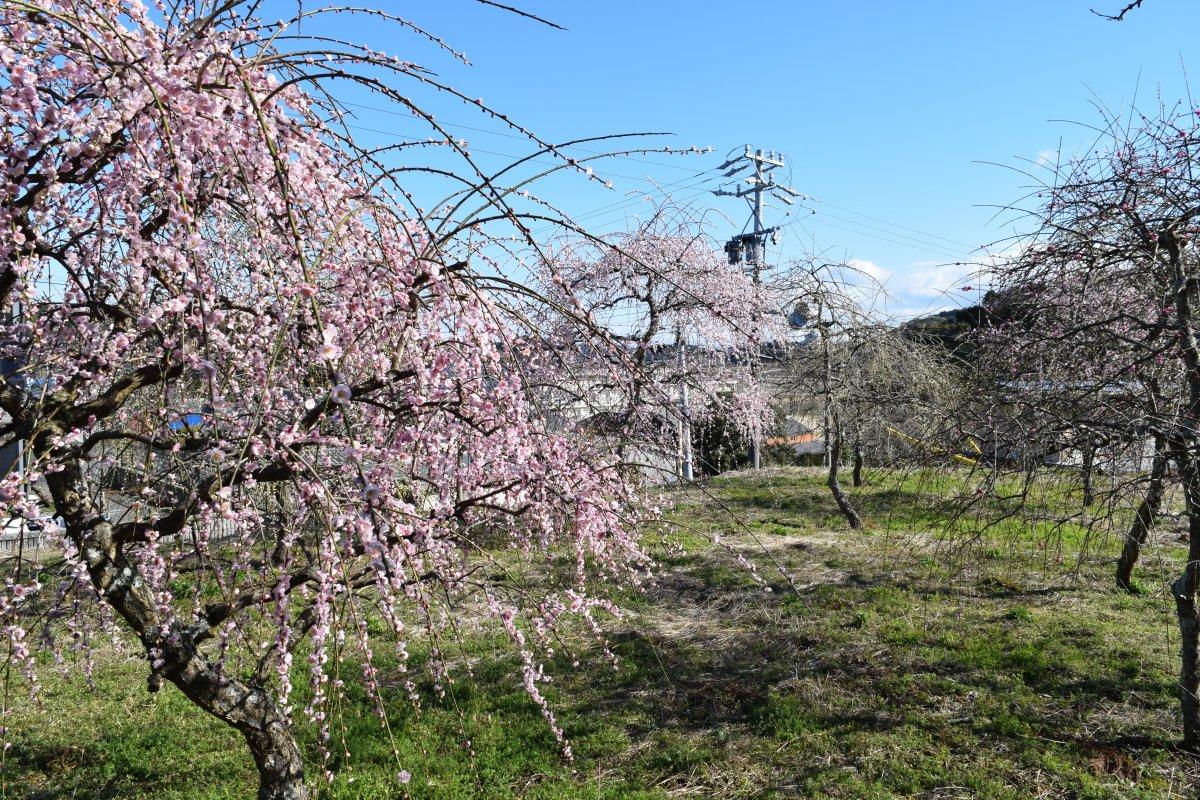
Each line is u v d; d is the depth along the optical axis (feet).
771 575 25.95
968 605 22.54
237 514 9.11
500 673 19.19
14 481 7.80
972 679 17.76
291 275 8.27
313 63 7.61
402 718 16.85
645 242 29.66
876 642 20.01
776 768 14.71
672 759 15.11
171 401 9.52
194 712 18.08
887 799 13.50
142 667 20.36
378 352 8.82
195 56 7.14
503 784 14.42
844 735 15.70
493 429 9.10
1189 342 12.97
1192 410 12.89
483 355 8.11
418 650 20.49
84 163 7.71
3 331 10.01
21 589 8.96
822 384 34.04
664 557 27.94
